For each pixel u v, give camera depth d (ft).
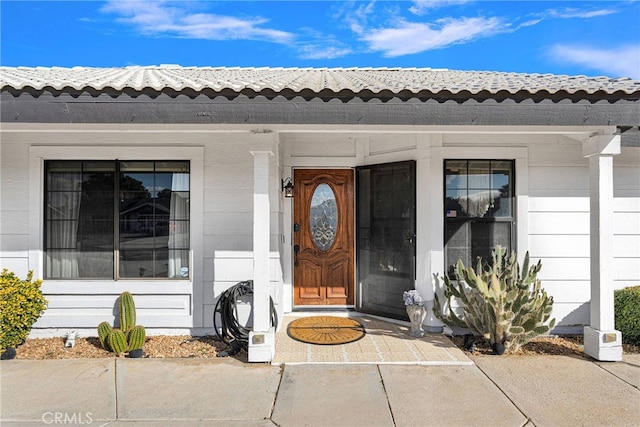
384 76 19.49
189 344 15.72
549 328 14.29
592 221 14.03
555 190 17.21
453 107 12.34
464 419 9.96
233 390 11.60
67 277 16.90
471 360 13.82
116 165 16.94
